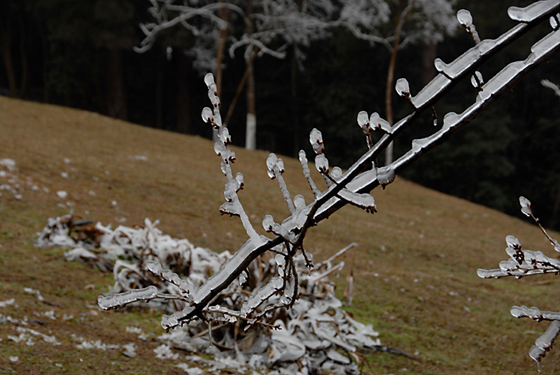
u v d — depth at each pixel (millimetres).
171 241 5109
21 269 4816
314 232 9953
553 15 1145
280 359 3561
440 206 15828
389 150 24031
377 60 30500
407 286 7000
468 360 4477
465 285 7656
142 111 38125
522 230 14516
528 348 4887
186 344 3727
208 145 18188
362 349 4355
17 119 15336
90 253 5316
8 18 34531
